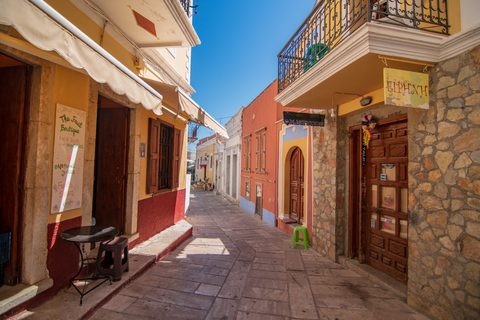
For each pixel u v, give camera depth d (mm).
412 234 3080
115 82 2553
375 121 4039
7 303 2279
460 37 2529
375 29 2625
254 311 2984
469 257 2461
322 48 3961
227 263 4586
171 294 3289
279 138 8031
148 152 5125
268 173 8852
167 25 4055
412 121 3105
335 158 4820
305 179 6371
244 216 10156
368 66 3033
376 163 4242
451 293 2613
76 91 3102
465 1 2586
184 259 4645
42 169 2631
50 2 2803
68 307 2629
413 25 2863
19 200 2566
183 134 7488
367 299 3303
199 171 29891
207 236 6609
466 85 2527
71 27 1956
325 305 3143
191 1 4926
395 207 3840
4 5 1481
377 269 4141
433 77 2854
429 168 2885
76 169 3131
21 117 2570
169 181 6543
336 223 4762
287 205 7707
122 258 3693
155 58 5316
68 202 3014
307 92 4059
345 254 4750
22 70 2588
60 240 2922
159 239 5324
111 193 4527
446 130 2701
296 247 5727
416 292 3016
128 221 4570
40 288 2576
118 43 4164
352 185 4652
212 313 2908
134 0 3451
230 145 16156
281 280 3900
